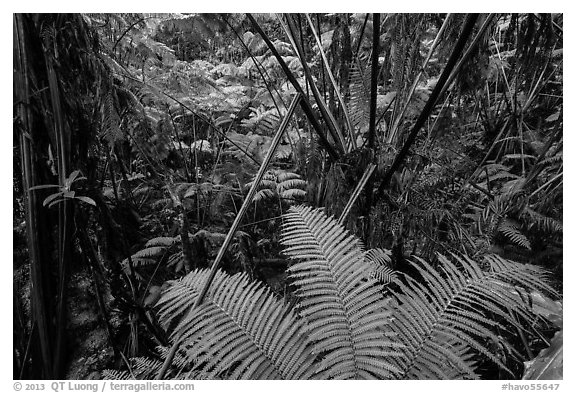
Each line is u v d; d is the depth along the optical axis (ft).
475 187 6.13
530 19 5.20
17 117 3.94
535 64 5.64
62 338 4.21
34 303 4.02
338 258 3.89
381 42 5.93
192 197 7.00
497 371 4.08
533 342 4.06
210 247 5.89
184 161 7.48
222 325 3.71
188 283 4.27
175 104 7.93
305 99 4.47
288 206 7.37
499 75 7.70
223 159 8.31
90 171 4.76
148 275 6.01
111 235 5.13
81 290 4.67
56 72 4.15
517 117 6.75
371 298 3.53
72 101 4.40
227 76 9.71
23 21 3.94
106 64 5.08
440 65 5.73
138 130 6.13
